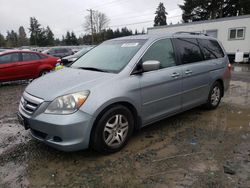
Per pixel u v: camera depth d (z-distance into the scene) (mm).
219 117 5039
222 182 2783
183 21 43156
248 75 11758
